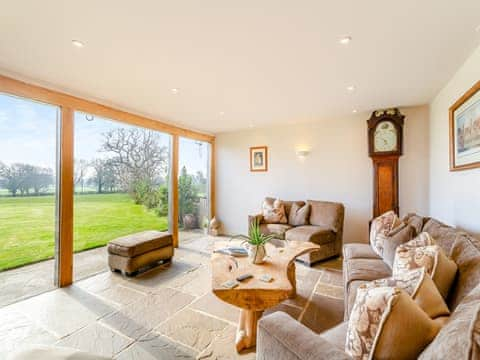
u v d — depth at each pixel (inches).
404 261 55.2
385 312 33.8
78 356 38.7
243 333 72.2
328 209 157.0
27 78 98.7
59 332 77.5
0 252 110.3
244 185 208.5
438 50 80.3
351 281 76.7
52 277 116.8
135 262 120.8
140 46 77.0
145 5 58.3
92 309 90.5
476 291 35.4
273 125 191.0
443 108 115.8
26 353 38.9
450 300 50.1
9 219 109.5
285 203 179.2
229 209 215.9
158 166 191.6
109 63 88.2
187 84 108.3
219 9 59.9
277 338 40.4
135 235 137.9
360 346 36.5
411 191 149.0
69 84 107.0
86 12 60.8
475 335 22.0
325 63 89.2
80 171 141.5
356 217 165.6
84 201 147.9
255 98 128.0
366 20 64.4
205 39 73.3
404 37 72.5
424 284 43.2
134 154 174.2
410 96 127.9
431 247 55.4
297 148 185.2
